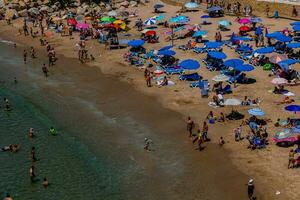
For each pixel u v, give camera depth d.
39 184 45.31
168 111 58.44
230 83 63.91
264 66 67.62
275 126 51.47
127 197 42.62
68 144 52.72
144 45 82.62
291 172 43.50
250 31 83.19
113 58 80.06
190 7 96.94
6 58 85.88
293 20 87.44
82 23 96.62
